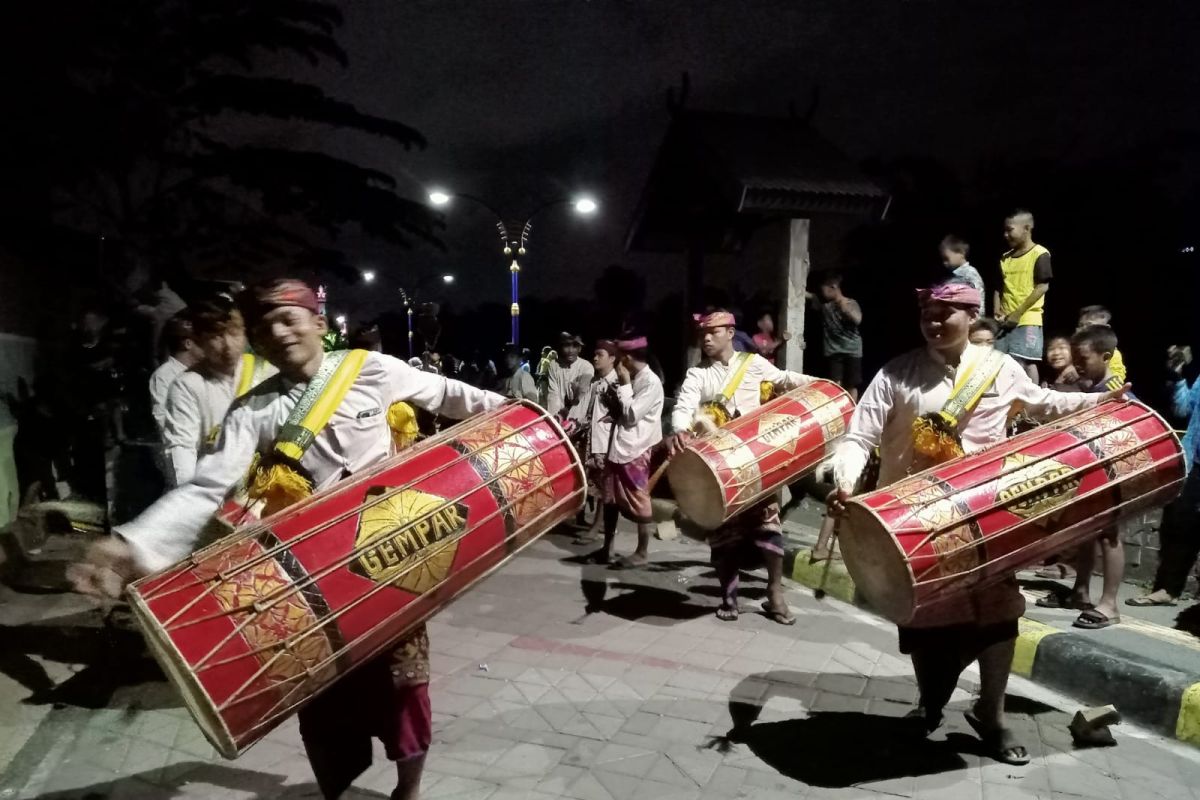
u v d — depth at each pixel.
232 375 3.60
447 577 2.54
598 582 6.03
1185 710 3.63
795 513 7.74
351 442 2.55
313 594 2.28
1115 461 3.23
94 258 7.71
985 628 3.32
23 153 8.32
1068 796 3.19
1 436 6.47
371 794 3.22
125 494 4.82
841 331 8.55
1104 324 4.83
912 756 3.51
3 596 5.35
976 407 3.33
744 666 4.48
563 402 7.97
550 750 3.56
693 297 9.49
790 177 7.20
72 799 3.17
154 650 2.21
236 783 3.31
